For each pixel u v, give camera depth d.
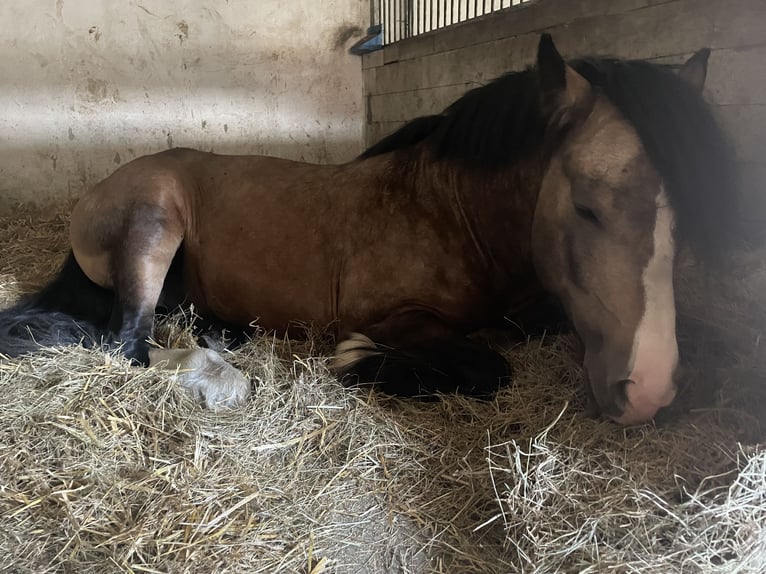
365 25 4.89
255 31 4.64
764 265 1.56
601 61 1.33
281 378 1.60
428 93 3.92
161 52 4.44
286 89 4.85
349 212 1.78
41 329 1.75
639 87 1.15
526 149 1.44
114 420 1.31
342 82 4.99
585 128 1.22
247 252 1.87
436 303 1.65
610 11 2.27
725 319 1.42
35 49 4.11
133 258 1.84
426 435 1.36
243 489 1.17
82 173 4.43
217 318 2.06
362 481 1.24
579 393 1.38
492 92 1.56
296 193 1.88
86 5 4.17
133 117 4.49
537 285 1.65
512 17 2.90
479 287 1.64
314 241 1.80
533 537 0.96
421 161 1.73
